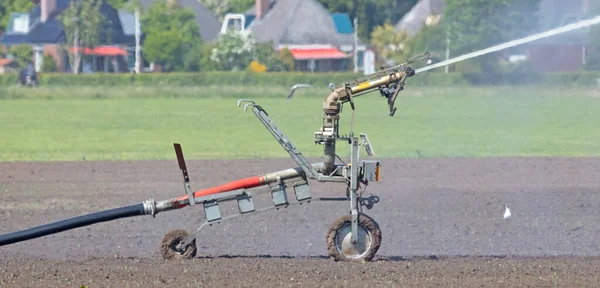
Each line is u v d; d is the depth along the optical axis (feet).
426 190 233.96
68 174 273.54
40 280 130.72
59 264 144.25
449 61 133.80
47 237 176.76
